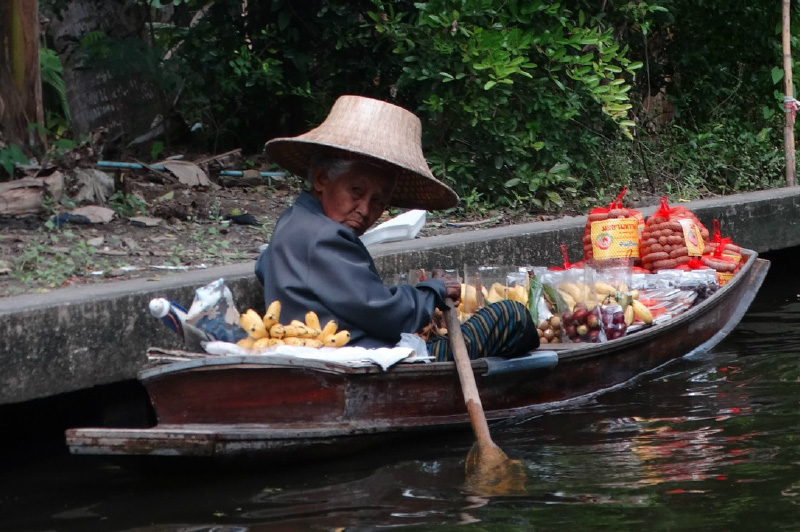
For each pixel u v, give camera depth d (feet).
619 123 34.37
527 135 33.40
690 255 24.25
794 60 44.24
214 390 14.71
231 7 36.27
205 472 14.67
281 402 14.99
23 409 17.85
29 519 13.30
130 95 37.47
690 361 21.91
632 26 40.24
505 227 28.22
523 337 17.95
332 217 17.04
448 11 32.32
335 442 15.19
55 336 16.42
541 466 14.66
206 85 37.19
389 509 12.96
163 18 44.50
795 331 24.89
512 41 32.37
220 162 33.30
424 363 16.35
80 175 26.30
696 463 14.39
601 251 24.23
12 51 28.84
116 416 18.56
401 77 33.37
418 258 23.32
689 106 43.06
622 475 14.01
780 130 44.19
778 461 14.28
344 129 17.03
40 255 21.57
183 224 26.21
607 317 20.40
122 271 20.61
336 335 15.92
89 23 37.45
